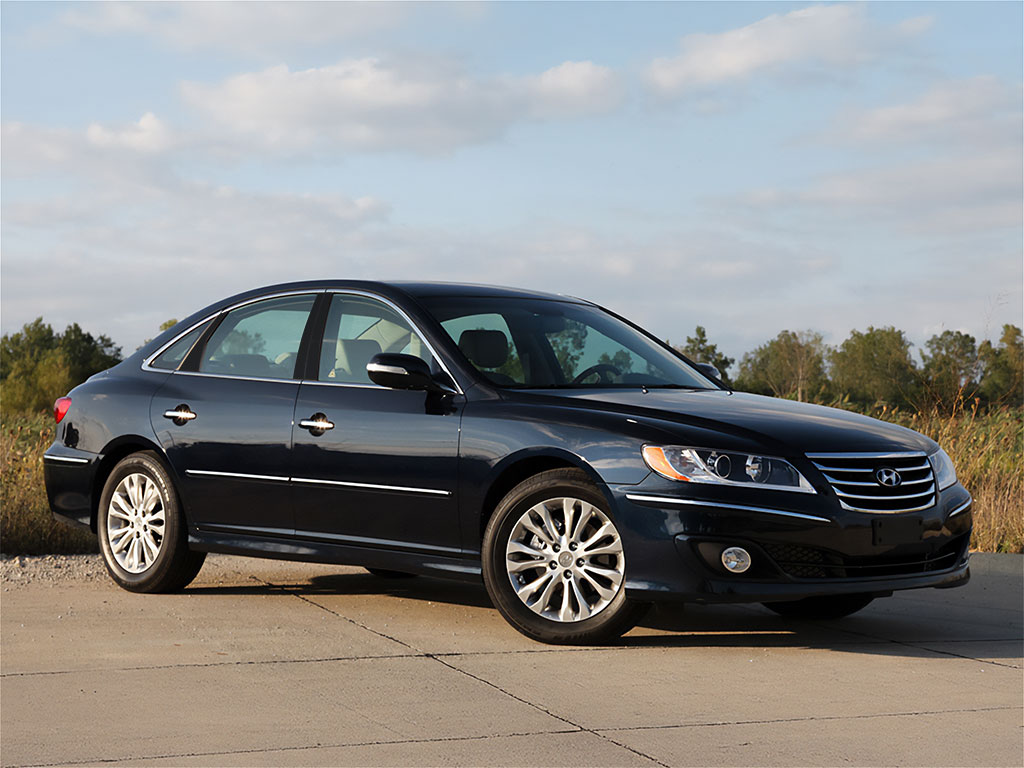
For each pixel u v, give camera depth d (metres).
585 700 4.74
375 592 7.49
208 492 7.08
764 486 5.55
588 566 5.82
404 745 4.06
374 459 6.39
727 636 6.21
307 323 7.05
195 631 6.12
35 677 5.05
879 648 5.98
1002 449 11.40
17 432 11.31
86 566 8.43
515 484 6.17
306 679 5.05
